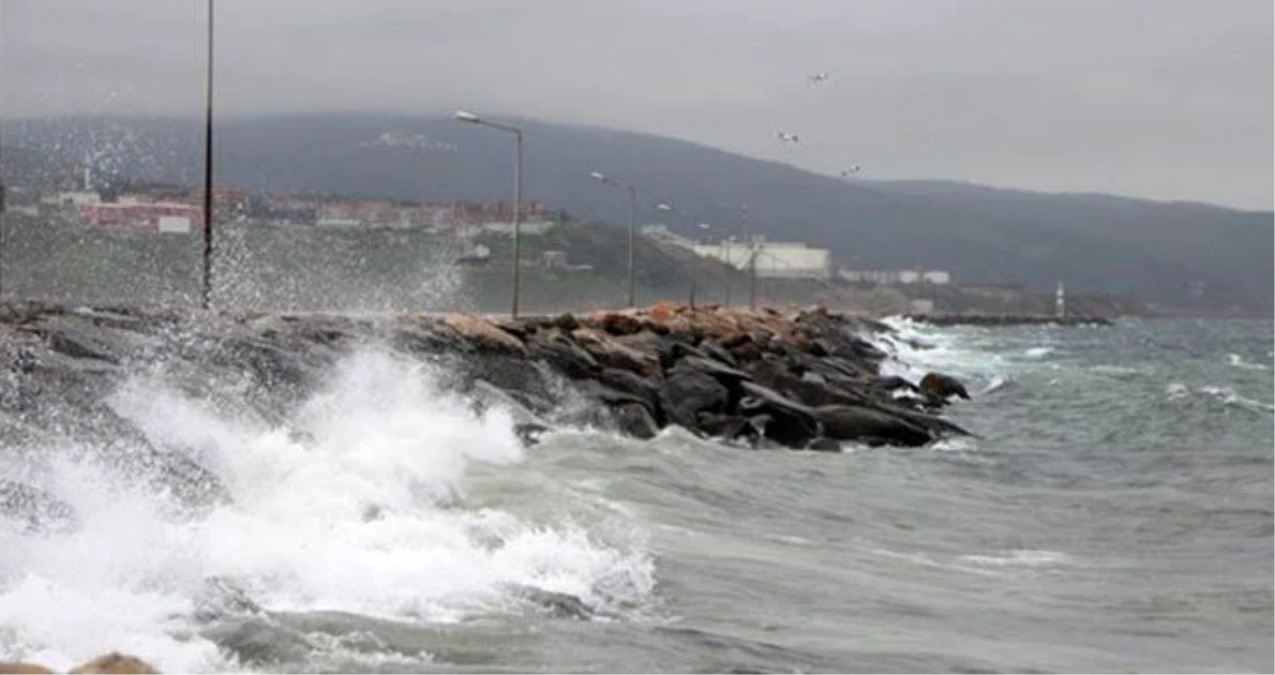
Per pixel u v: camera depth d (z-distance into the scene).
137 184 152.75
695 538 34.19
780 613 27.66
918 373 136.38
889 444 67.31
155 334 46.34
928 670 24.11
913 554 36.97
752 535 36.69
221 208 160.25
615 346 69.12
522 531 30.61
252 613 22.86
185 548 25.64
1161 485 56.19
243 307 82.62
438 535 28.84
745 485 45.50
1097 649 27.38
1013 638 27.64
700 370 67.75
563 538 30.78
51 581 23.33
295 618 22.66
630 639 24.00
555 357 61.44
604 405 58.03
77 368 36.72
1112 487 55.34
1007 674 24.41
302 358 47.66
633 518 35.44
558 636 23.61
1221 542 42.03
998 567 35.97
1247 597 32.88
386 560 26.56
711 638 24.64
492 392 52.09
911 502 47.22
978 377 131.62
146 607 22.56
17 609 21.58
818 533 38.84
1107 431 80.75
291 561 25.67
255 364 45.34
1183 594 33.12
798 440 64.31
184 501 29.48
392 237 196.25
